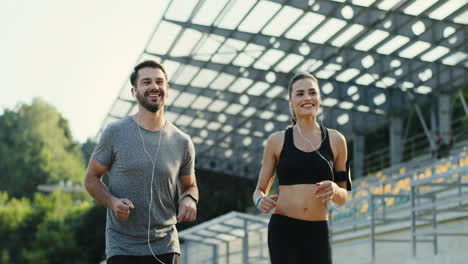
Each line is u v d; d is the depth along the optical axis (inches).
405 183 652.1
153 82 163.8
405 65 892.0
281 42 854.5
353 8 748.0
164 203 162.2
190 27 817.5
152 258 159.0
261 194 172.7
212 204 1435.8
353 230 604.4
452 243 418.3
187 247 852.0
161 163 161.0
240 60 920.9
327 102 1059.3
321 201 165.5
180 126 1278.3
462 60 853.8
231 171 1483.8
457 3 711.1
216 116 1210.0
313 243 164.6
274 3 756.0
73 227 1656.0
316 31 812.6
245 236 654.5
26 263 1894.7
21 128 3193.9
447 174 339.6
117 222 160.1
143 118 165.2
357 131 1173.7
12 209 1973.4
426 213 425.1
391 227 502.0
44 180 3036.4
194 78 1002.1
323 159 166.1
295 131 171.5
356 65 888.9
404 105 1047.6
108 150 160.2
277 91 1039.0
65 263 1622.8
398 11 741.9
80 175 3243.1
